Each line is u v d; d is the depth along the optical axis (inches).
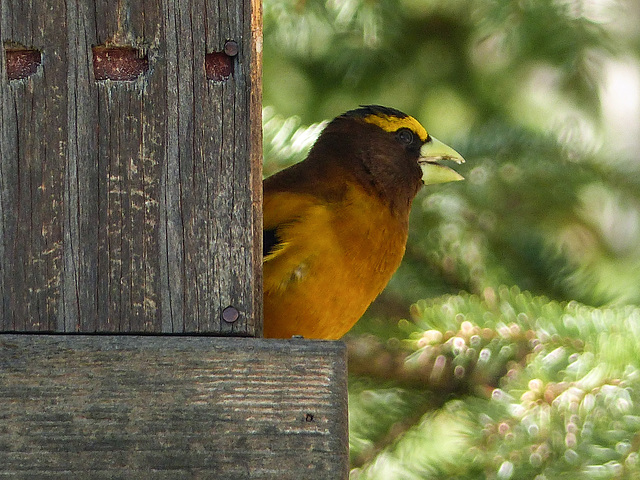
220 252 228.5
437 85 510.0
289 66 503.2
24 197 226.2
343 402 218.8
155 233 227.9
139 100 229.0
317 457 217.0
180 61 230.2
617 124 624.7
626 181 466.6
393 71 503.2
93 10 228.8
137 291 226.7
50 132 227.3
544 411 352.8
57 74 227.9
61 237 226.2
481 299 406.9
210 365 218.1
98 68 230.4
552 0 468.4
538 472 344.8
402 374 392.2
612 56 478.3
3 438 214.4
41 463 214.4
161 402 216.8
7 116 226.7
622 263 447.8
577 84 488.4
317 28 481.7
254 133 231.9
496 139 471.8
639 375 354.0
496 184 457.4
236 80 231.0
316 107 503.2
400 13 486.9
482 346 370.0
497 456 350.6
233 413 217.3
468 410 362.3
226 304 227.9
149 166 228.7
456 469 360.2
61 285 225.5
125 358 217.3
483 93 509.4
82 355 217.0
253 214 230.2
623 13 489.1
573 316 378.0
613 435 345.4
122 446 215.5
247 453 216.5
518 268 436.5
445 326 379.2
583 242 470.3
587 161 467.8
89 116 228.1
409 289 429.4
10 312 224.1
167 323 226.8
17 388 215.5
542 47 475.5
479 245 442.0
